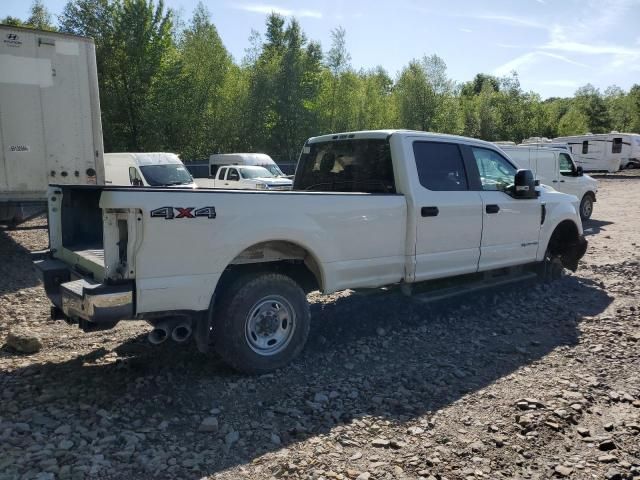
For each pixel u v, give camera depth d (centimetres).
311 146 678
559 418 394
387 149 587
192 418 393
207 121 3825
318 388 445
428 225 580
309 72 4128
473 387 451
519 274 735
